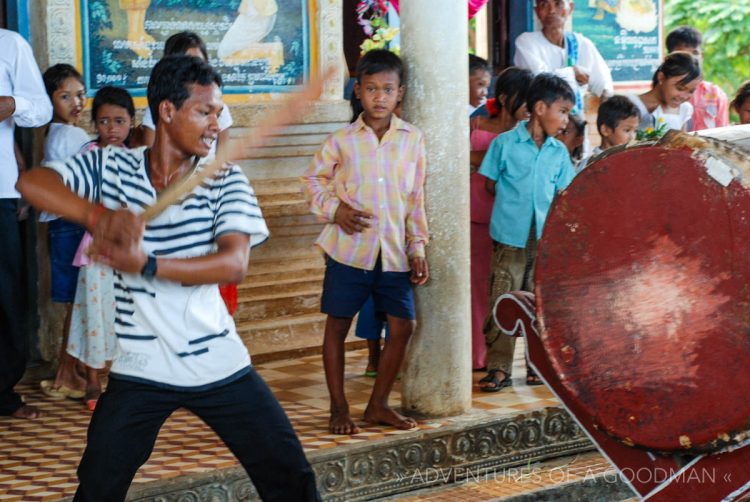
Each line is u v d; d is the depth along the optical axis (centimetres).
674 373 378
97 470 359
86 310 600
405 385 581
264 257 795
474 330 689
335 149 552
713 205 368
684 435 376
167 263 336
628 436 389
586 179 399
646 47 1009
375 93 543
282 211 809
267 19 800
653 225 383
